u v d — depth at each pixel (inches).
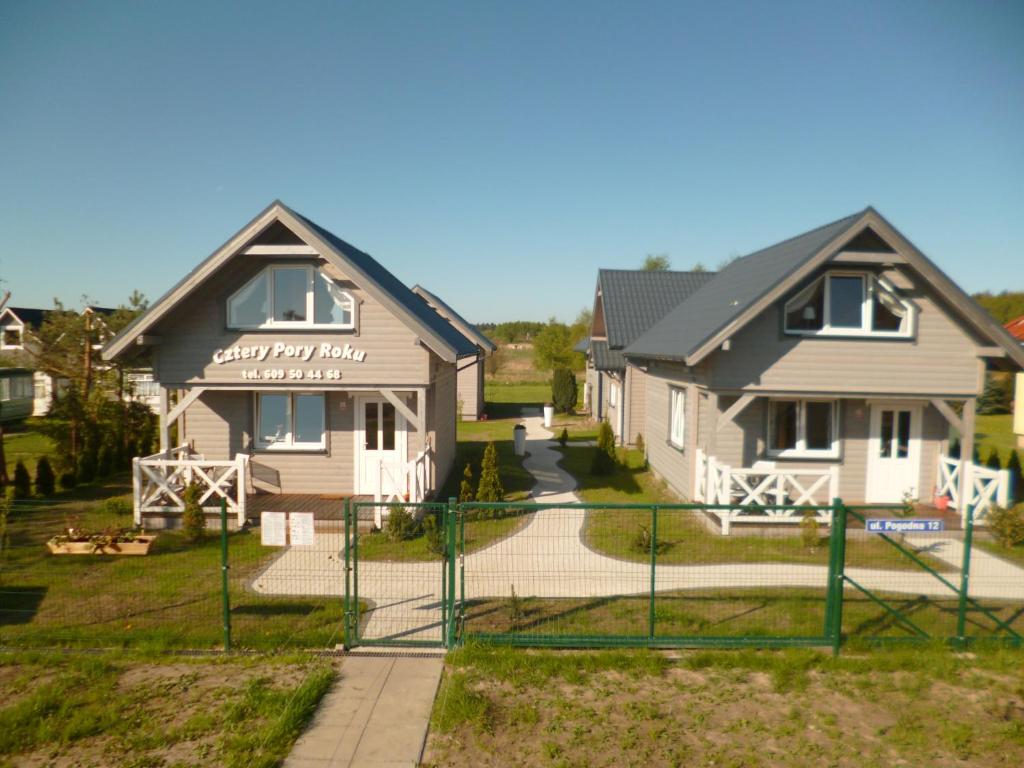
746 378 556.4
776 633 329.1
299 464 619.2
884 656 302.8
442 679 285.4
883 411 601.0
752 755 231.8
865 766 227.1
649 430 842.8
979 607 335.6
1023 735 244.7
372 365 559.8
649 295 1090.7
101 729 246.2
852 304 562.9
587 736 243.0
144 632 327.9
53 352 801.6
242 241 522.6
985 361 561.6
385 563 448.5
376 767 225.6
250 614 357.1
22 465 641.0
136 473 531.8
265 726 246.7
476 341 1207.6
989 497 546.6
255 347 559.8
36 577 416.5
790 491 603.5
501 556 463.8
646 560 455.2
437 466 647.8
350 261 537.3
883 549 482.6
